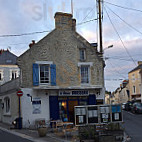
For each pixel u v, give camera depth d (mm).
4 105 21984
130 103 36125
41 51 17719
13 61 36156
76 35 19562
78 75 18500
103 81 19156
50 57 17875
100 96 18938
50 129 15953
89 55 19062
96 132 11094
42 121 16359
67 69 18250
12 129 16375
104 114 11781
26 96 17016
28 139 11906
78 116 11469
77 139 11727
